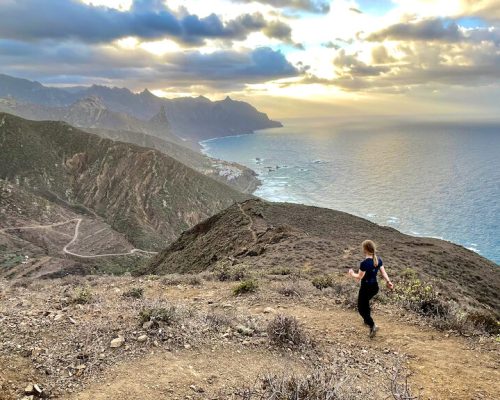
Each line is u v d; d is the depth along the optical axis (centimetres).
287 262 2609
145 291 1399
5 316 860
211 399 591
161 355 721
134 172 19625
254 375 678
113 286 1505
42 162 19875
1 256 10638
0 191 14438
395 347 871
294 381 559
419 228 13938
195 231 6047
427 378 732
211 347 779
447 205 17538
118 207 18112
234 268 1811
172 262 5194
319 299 1224
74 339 749
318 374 568
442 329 985
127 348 732
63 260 10825
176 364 693
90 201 18900
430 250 3669
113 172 19912
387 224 14650
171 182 19500
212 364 710
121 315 899
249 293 1295
